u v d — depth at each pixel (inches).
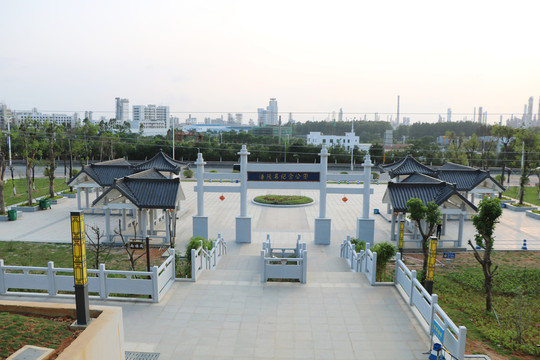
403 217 851.4
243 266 665.0
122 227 950.4
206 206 1280.8
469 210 821.2
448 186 837.2
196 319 422.3
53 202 1263.5
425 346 373.7
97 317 314.2
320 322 418.0
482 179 1072.8
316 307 453.4
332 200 1418.6
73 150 1812.3
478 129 3919.8
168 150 2630.4
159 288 472.4
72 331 306.3
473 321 482.6
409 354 360.2
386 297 482.3
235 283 524.4
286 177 853.2
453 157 2440.9
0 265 471.8
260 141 3152.1
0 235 896.9
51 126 1374.3
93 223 1001.5
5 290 477.7
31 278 476.4
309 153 2630.4
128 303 458.9
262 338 385.1
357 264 622.5
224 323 414.3
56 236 889.5
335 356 355.9
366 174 842.8
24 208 1146.0
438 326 363.3
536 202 1375.5
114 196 845.8
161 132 5275.6
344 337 388.2
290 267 527.5
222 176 857.5
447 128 5083.7
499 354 401.4
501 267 712.4
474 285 604.4
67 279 470.9
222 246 773.3
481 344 421.7
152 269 459.8
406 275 480.4
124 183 840.9
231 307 451.8
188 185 1739.7
